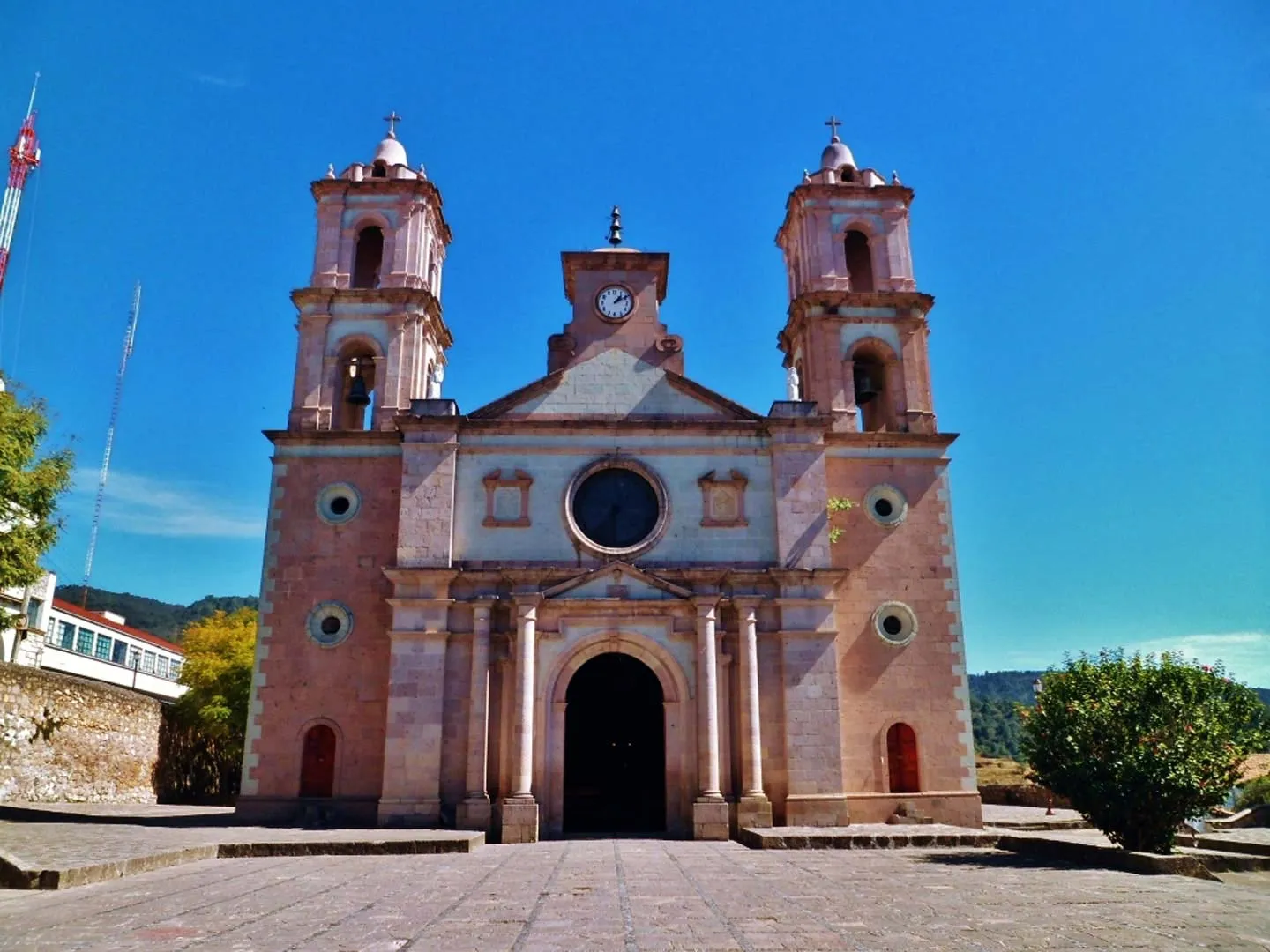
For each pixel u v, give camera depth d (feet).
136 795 139.74
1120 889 54.44
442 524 99.04
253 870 64.90
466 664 96.07
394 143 123.24
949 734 99.91
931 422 110.11
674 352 112.98
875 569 103.81
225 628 179.52
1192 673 70.79
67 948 37.96
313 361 109.70
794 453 102.99
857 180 123.65
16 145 197.47
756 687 95.66
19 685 111.45
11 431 92.94
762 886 56.44
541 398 105.50
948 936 40.24
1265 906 47.93
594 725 109.09
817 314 113.19
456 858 74.02
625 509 102.68
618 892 54.13
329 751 97.76
